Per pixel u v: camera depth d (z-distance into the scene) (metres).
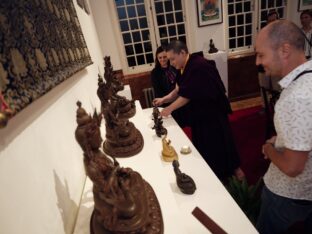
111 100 1.22
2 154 0.43
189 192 1.04
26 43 0.57
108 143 1.10
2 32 0.47
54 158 0.69
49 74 0.67
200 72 1.77
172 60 1.85
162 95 2.64
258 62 0.97
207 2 3.74
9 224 0.41
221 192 1.04
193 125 2.03
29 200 0.50
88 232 0.69
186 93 1.80
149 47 4.01
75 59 1.04
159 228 0.64
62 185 0.71
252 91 4.25
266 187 1.20
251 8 4.01
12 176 0.45
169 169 1.23
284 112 0.85
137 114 1.64
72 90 1.05
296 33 0.86
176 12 3.85
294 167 0.87
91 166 0.60
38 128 0.61
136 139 1.13
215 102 1.90
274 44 0.88
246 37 4.20
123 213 0.59
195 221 0.90
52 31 0.79
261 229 1.28
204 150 2.03
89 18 2.47
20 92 0.49
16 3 0.56
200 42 3.98
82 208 0.79
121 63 3.91
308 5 4.04
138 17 3.80
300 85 0.83
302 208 1.07
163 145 1.32
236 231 0.85
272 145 1.07
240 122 3.40
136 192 0.66
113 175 0.61
